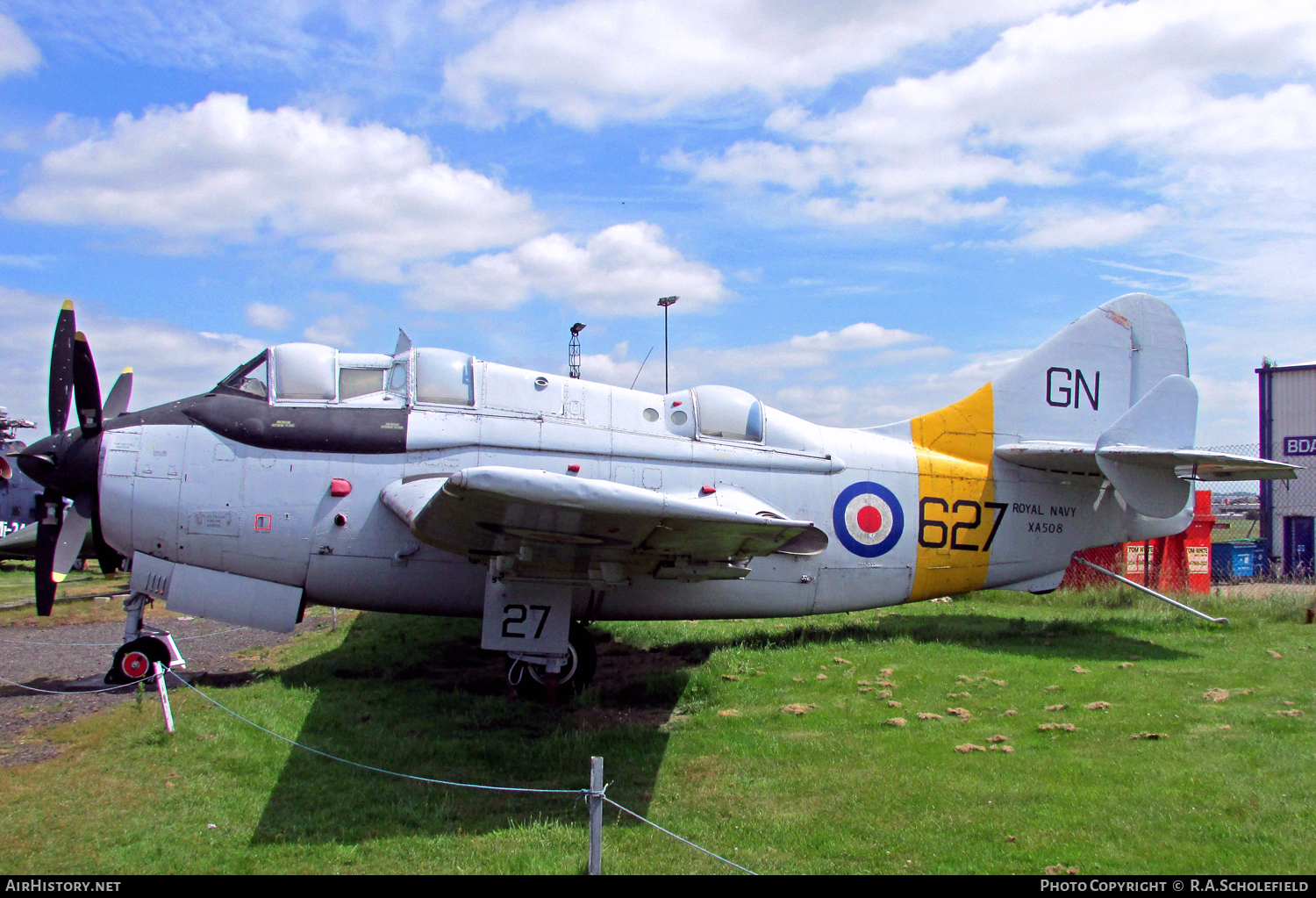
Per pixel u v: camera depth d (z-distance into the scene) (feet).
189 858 15.76
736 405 31.94
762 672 29.09
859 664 29.96
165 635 29.30
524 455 28.50
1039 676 27.73
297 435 27.78
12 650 36.94
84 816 17.46
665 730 23.68
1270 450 63.52
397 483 27.58
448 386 28.96
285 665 32.71
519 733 23.90
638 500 19.47
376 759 21.25
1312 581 57.77
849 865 15.49
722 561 25.61
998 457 36.09
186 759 20.70
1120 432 34.32
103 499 27.45
